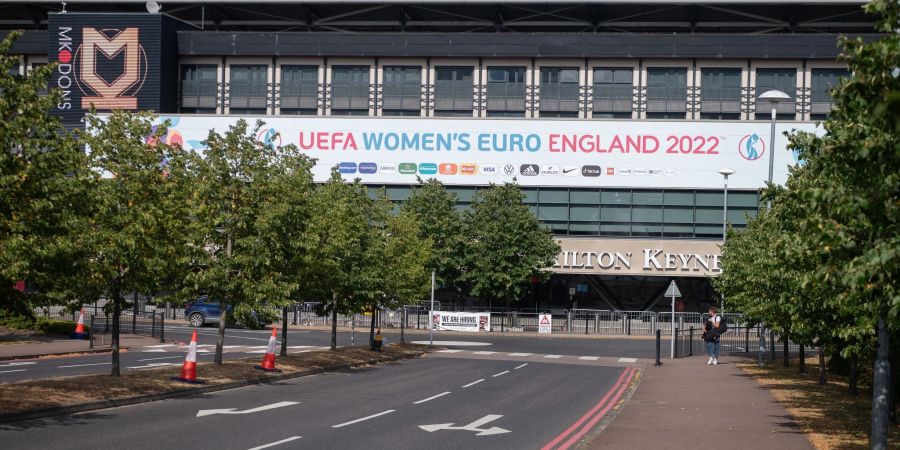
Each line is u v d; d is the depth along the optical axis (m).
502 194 53.59
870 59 9.42
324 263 28.53
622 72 63.00
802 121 56.38
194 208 23.77
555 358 36.59
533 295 61.12
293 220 25.52
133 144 20.41
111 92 61.88
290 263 26.20
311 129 58.75
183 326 50.09
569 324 51.88
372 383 24.70
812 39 61.00
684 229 57.38
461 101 63.41
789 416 18.36
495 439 15.09
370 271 33.00
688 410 19.25
